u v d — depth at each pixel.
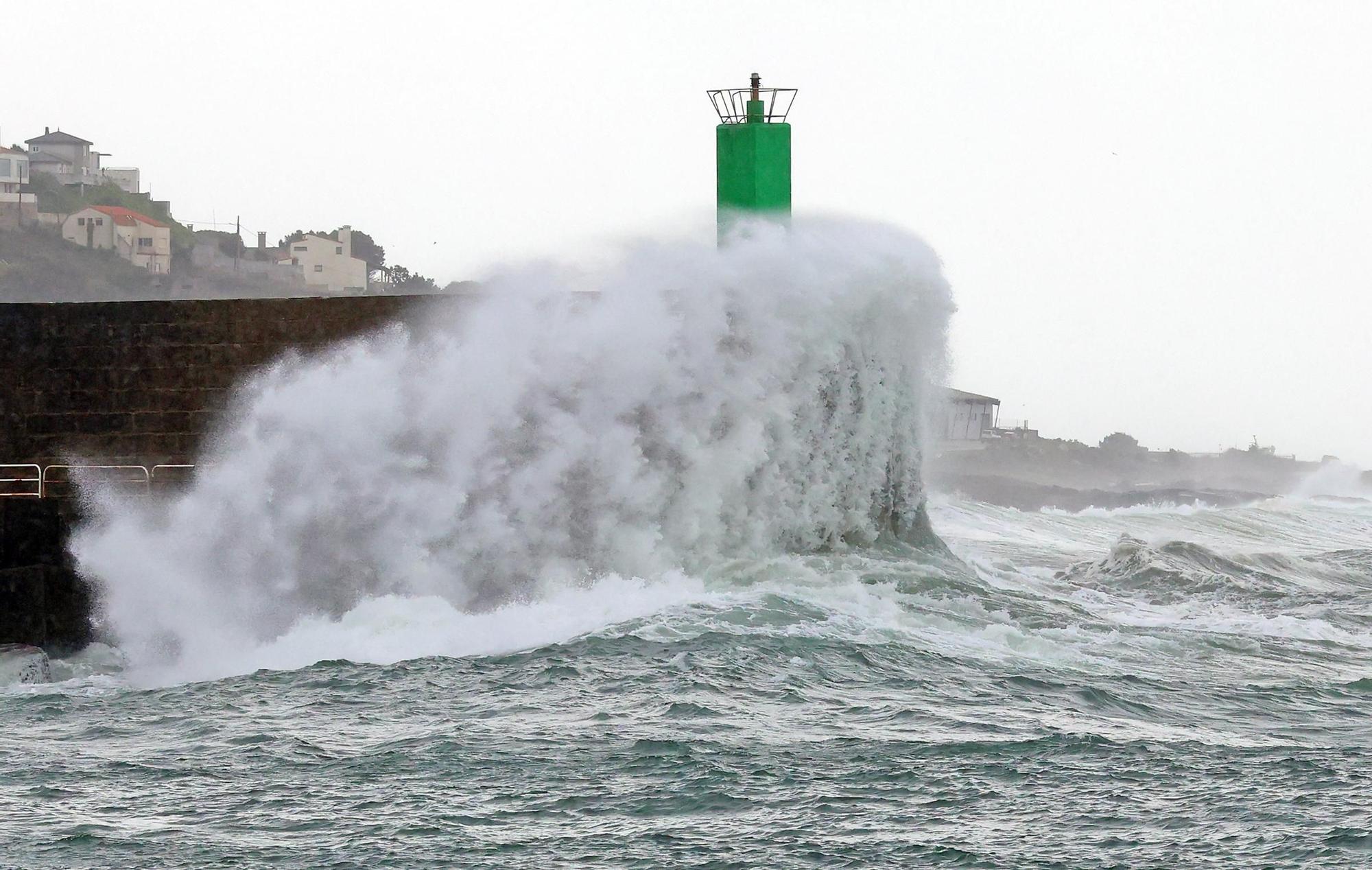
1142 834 39.09
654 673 55.19
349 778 44.47
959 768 44.56
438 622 67.06
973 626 64.62
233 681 58.47
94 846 39.16
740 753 46.00
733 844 38.69
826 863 37.41
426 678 56.81
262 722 51.28
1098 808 41.09
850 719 49.97
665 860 37.75
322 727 50.44
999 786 43.00
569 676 55.44
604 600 68.25
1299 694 56.16
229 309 80.06
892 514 79.06
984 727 49.25
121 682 64.69
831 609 65.38
